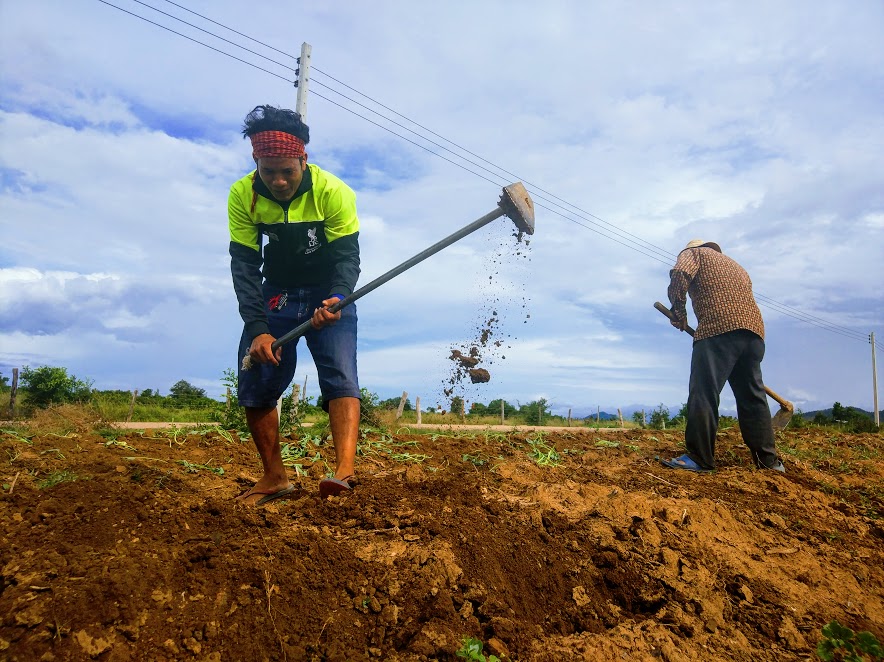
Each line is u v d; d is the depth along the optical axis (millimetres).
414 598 2129
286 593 2072
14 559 2094
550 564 2516
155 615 1905
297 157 2900
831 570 2893
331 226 3104
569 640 2043
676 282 5117
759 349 4965
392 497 2949
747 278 5105
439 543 2475
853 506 4094
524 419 24891
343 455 2975
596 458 5301
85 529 2355
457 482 3367
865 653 2004
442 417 18531
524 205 2748
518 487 3635
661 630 2156
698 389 4914
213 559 2176
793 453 6129
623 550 2701
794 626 2283
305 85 12742
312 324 2801
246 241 3131
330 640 1912
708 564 2705
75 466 3342
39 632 1755
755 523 3420
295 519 2738
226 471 3838
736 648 2125
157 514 2527
